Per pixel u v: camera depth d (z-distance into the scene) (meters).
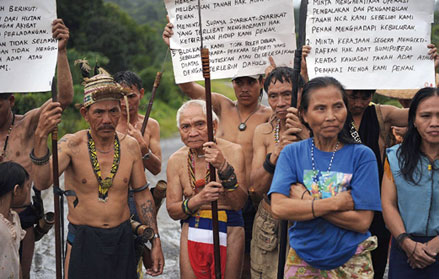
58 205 3.58
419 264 3.33
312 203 3.07
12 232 3.46
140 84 5.13
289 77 3.94
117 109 3.69
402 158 3.45
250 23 4.08
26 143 4.30
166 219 7.88
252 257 4.19
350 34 3.82
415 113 3.40
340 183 3.12
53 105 3.52
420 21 3.82
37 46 3.82
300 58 3.61
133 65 27.23
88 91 3.63
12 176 3.52
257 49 4.10
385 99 7.41
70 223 3.79
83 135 3.79
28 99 12.96
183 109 3.81
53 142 3.53
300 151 3.28
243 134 4.64
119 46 26.25
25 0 3.80
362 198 3.08
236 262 3.84
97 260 3.65
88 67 3.90
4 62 3.80
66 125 16.27
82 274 3.64
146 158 4.74
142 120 5.27
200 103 3.83
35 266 5.82
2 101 4.14
